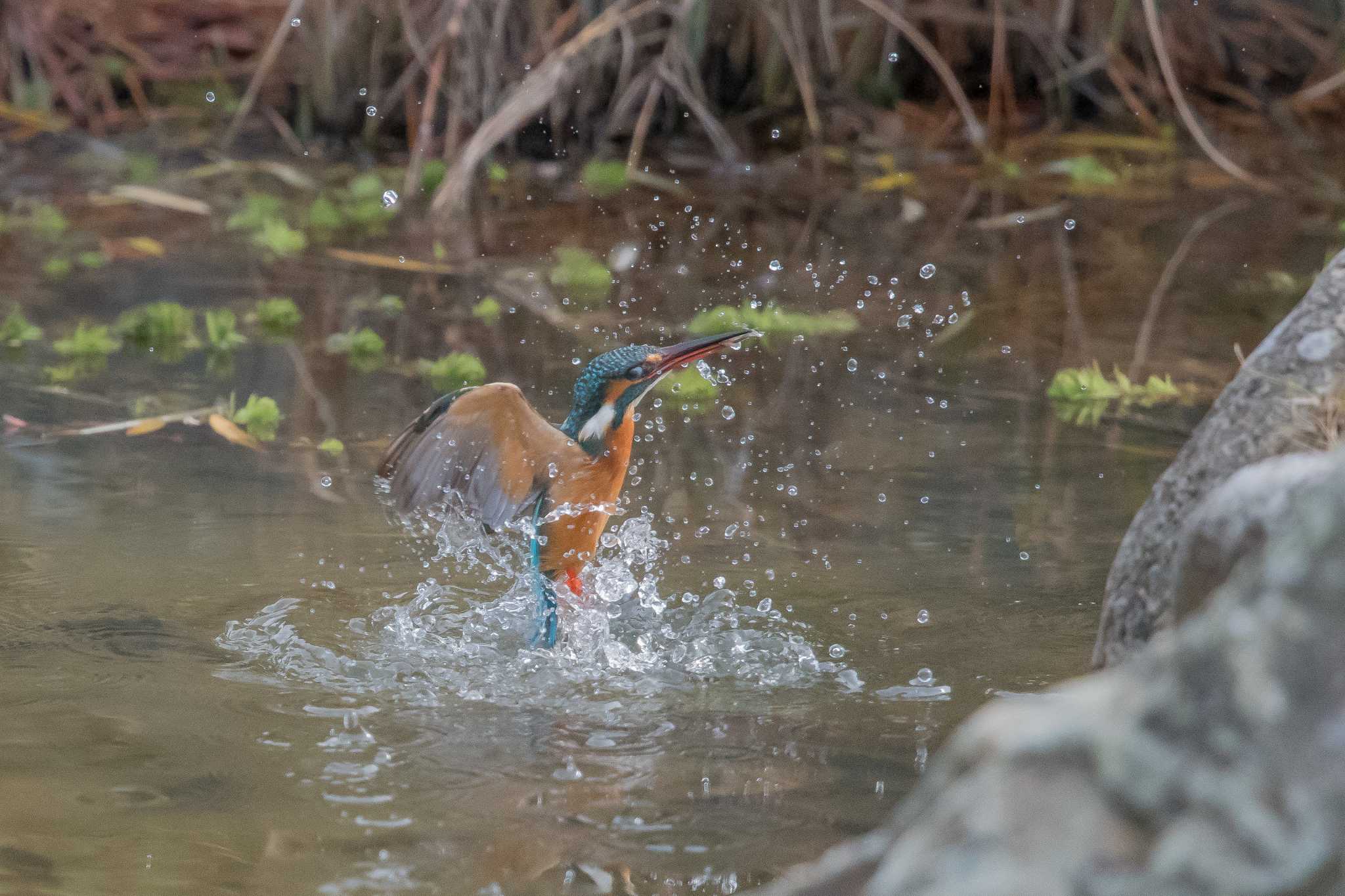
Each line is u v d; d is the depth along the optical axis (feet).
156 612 26.02
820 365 43.21
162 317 44.45
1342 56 75.05
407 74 66.90
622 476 27.58
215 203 60.49
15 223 56.44
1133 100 72.54
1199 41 75.41
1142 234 58.29
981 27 73.92
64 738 21.30
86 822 18.74
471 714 22.71
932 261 54.70
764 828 18.90
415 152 63.41
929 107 74.18
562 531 26.91
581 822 19.06
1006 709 9.87
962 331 46.55
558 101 67.46
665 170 67.00
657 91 66.33
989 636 25.59
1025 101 74.90
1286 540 9.61
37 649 24.38
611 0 66.59
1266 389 20.72
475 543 29.91
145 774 20.24
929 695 23.44
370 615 26.35
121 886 17.07
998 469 34.50
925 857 9.22
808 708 23.00
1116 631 20.97
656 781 20.36
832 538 30.14
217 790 19.80
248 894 16.99
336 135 68.23
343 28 67.21
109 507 31.04
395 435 36.22
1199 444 20.97
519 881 17.43
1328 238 57.16
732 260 54.54
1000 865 8.95
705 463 34.99
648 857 18.11
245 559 28.48
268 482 32.91
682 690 23.76
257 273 51.75
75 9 69.21
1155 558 20.72
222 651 24.63
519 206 61.72
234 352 43.16
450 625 26.09
